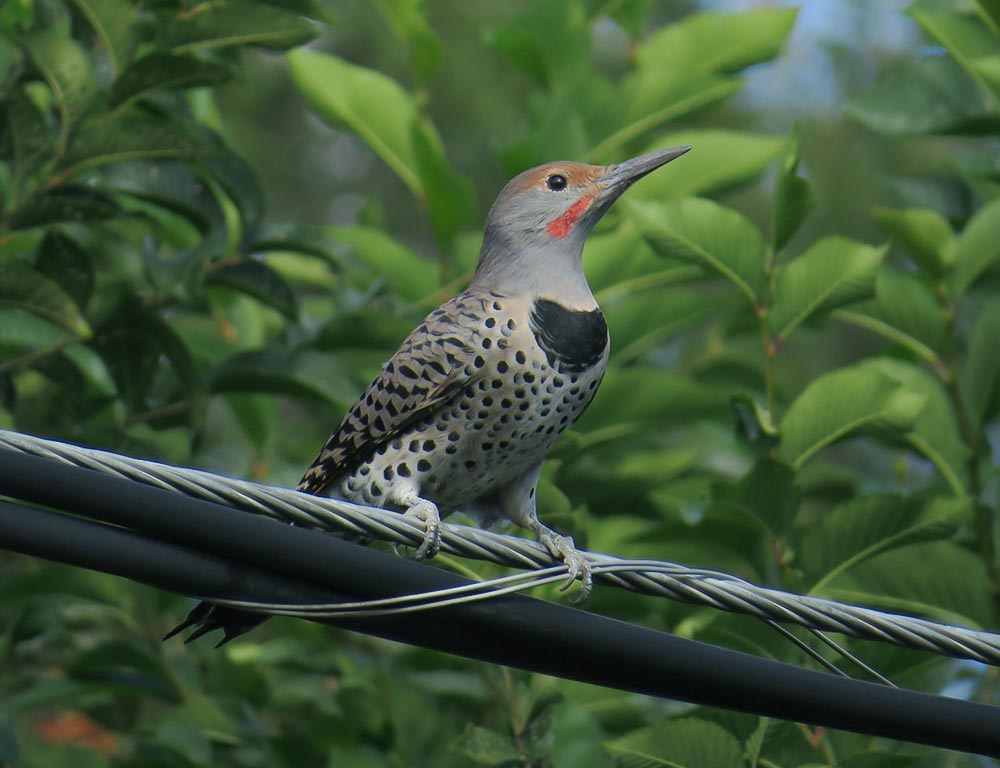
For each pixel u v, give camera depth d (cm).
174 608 1105
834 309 979
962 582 1000
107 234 1218
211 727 1048
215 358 1173
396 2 1152
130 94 933
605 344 852
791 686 654
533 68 1205
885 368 1043
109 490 608
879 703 654
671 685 657
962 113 1112
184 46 945
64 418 1090
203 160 1003
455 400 827
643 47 1198
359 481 845
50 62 900
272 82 2423
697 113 1153
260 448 1187
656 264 1082
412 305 1145
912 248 1049
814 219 2142
